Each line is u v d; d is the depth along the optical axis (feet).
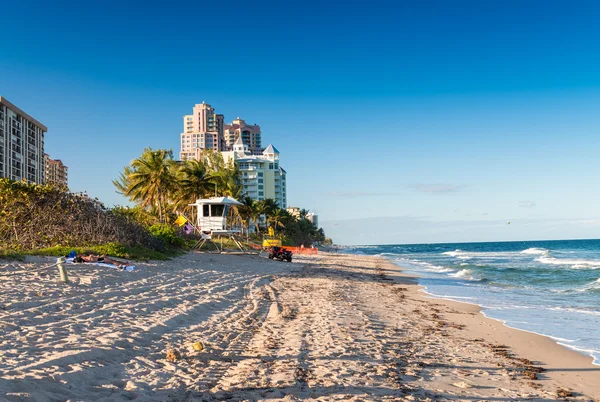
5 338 25.22
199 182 191.62
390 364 27.86
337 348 31.22
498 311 56.29
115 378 21.04
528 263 166.71
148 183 180.55
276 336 34.63
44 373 19.62
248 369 24.75
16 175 319.06
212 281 68.69
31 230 75.15
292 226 408.67
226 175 239.71
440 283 96.94
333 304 55.21
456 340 38.09
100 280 51.49
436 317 50.55
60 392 18.02
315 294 65.46
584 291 79.05
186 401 19.02
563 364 31.40
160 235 110.42
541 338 40.14
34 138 347.77
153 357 25.81
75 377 19.94
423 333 40.45
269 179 560.61
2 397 15.81
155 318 36.40
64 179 610.65
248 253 146.10
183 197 196.65
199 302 47.75
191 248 127.44
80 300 39.42
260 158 567.18
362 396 20.84
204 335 33.32
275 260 150.41
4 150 302.04
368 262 195.52
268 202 336.29
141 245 90.02
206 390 20.71
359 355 29.76
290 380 22.77
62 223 79.51
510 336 40.86
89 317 33.58
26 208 78.48
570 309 58.03
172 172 196.75
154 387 20.58
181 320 37.60
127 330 31.01
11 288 40.86
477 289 84.12
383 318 47.75
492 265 157.17
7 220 75.77
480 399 22.02
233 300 53.26
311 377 23.68
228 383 22.02
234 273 86.99
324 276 102.27
